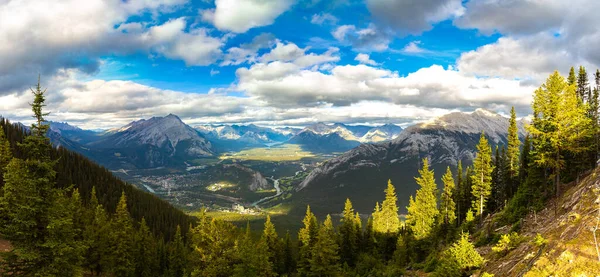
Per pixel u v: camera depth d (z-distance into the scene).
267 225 75.00
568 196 36.41
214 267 31.81
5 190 21.81
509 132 69.81
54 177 23.77
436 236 65.56
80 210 58.41
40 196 22.50
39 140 22.52
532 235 30.25
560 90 40.50
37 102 22.88
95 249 50.88
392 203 81.94
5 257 21.91
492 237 43.06
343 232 77.00
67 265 24.00
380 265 61.69
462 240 32.38
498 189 70.56
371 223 81.44
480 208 61.12
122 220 56.34
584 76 65.75
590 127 42.84
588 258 18.47
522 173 65.19
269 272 52.22
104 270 52.00
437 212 69.88
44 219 22.80
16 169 21.80
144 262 61.31
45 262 23.05
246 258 41.59
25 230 22.00
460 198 75.56
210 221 33.84
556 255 20.36
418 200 73.88
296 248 81.38
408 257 63.41
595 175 32.50
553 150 42.25
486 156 60.75
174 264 65.81
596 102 59.69
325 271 42.94
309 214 78.44
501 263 27.64
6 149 47.09
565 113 39.78
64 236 23.95
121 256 52.78
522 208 45.28
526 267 22.00
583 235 20.62
